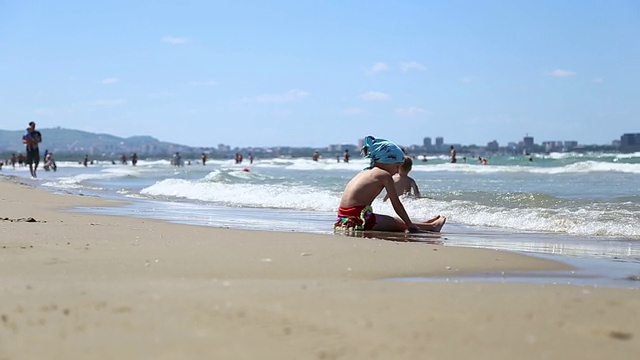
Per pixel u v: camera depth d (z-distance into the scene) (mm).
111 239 6180
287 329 2801
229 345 2562
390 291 3703
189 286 3791
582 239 7293
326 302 3342
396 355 2479
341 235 7582
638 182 17109
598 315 3166
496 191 12664
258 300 3361
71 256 5004
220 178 18688
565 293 3760
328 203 11773
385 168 8375
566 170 27094
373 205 10656
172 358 2402
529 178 20516
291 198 12602
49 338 2631
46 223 7656
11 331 2730
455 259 5270
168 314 3029
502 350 2578
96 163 71938
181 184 16344
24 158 58344
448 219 9375
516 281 4516
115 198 14164
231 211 10914
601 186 15305
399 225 8211
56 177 25547
